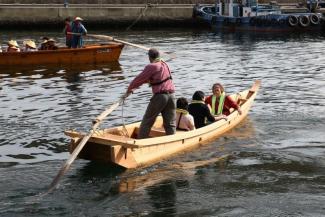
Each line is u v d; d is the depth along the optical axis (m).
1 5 50.34
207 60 31.03
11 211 10.14
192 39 43.75
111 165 12.44
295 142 14.48
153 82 12.36
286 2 60.50
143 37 44.81
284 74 26.06
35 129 15.70
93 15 51.12
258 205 10.51
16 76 25.08
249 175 12.06
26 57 27.91
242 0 52.72
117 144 11.63
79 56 29.03
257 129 15.70
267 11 52.47
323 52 35.06
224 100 15.68
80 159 13.00
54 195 10.89
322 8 55.59
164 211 10.25
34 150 13.80
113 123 16.44
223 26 52.22
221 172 12.23
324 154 13.48
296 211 10.23
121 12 51.91
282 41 42.66
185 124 13.77
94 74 25.78
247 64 29.48
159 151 12.74
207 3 58.19
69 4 53.03
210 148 13.88
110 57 30.00
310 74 25.98
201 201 10.70
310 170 12.38
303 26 49.50
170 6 55.09
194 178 11.87
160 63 12.38
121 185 11.45
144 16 52.75
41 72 26.25
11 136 14.98
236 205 10.51
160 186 11.41
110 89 21.95
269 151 13.70
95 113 17.67
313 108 18.41
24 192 11.02
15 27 49.62
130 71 26.77
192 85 23.02
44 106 18.69
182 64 29.28
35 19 49.75
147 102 19.41
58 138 14.80
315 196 10.90
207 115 14.36
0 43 38.81
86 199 10.74
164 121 12.92
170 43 40.41
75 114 17.53
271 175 12.06
